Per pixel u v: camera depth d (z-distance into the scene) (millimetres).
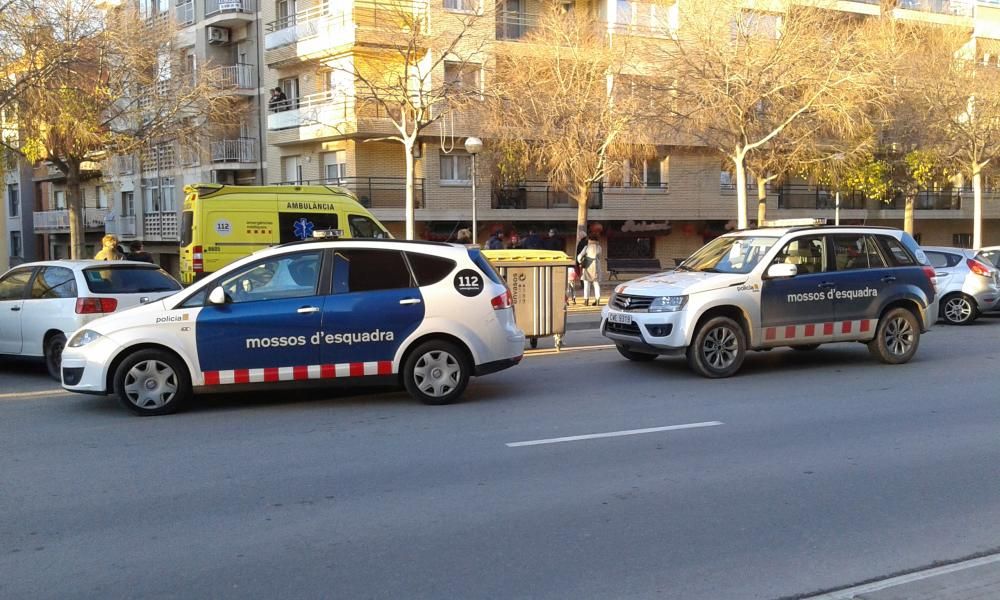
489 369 9422
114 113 22547
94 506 5918
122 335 8695
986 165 29406
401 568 4805
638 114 23406
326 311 8930
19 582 4641
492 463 6965
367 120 28203
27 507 5906
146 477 6609
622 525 5512
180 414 8891
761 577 4695
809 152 26375
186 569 4805
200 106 24016
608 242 35906
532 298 12727
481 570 4773
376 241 9266
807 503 5980
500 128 24844
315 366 8945
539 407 9195
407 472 6715
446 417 8695
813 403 9438
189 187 18500
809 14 23188
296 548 5113
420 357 9203
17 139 20844
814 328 11406
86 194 43000
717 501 6012
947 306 17562
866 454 7289
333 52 28312
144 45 22922
